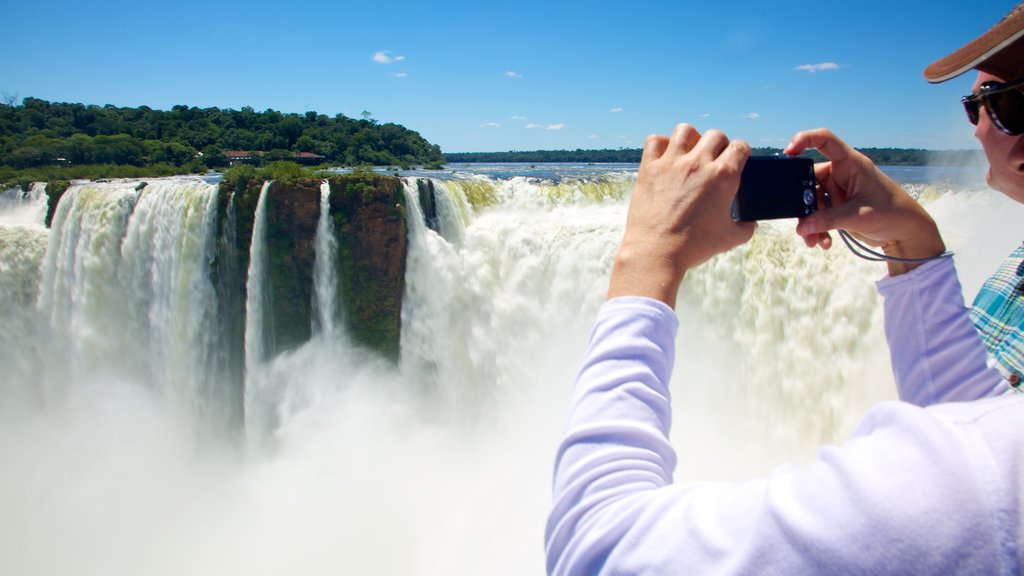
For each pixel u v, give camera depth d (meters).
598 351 1.31
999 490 0.82
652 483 1.16
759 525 0.94
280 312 21.41
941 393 1.74
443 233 20.69
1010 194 1.51
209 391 22.12
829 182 1.84
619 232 18.72
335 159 70.81
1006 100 1.35
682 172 1.41
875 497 0.87
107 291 22.52
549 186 21.22
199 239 21.27
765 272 15.88
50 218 25.14
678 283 1.36
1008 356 1.65
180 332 21.56
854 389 14.74
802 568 0.88
